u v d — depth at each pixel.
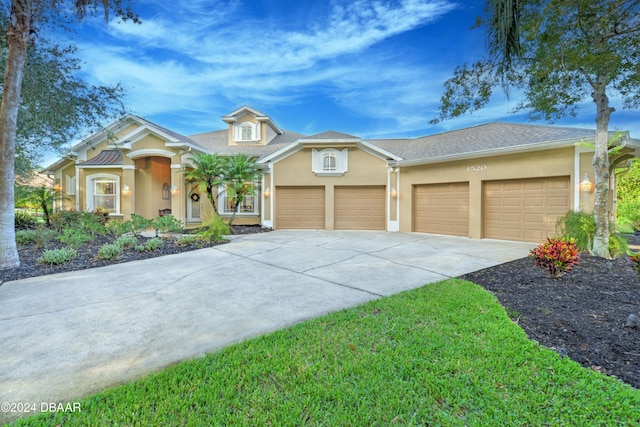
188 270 6.98
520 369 2.79
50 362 3.09
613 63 4.87
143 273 6.72
